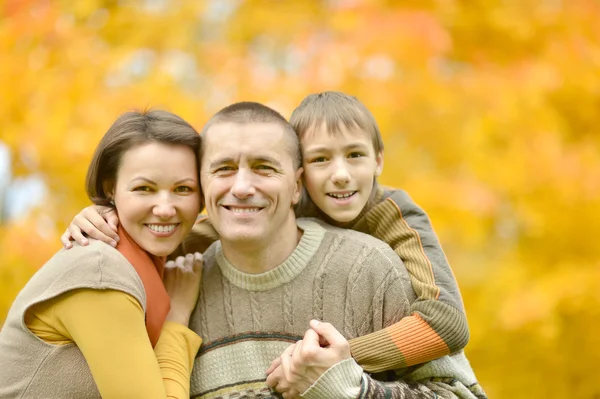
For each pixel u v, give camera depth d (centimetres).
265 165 201
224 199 201
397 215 228
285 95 380
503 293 392
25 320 193
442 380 207
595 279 375
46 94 377
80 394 190
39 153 363
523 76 395
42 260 367
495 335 390
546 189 380
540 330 375
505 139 396
